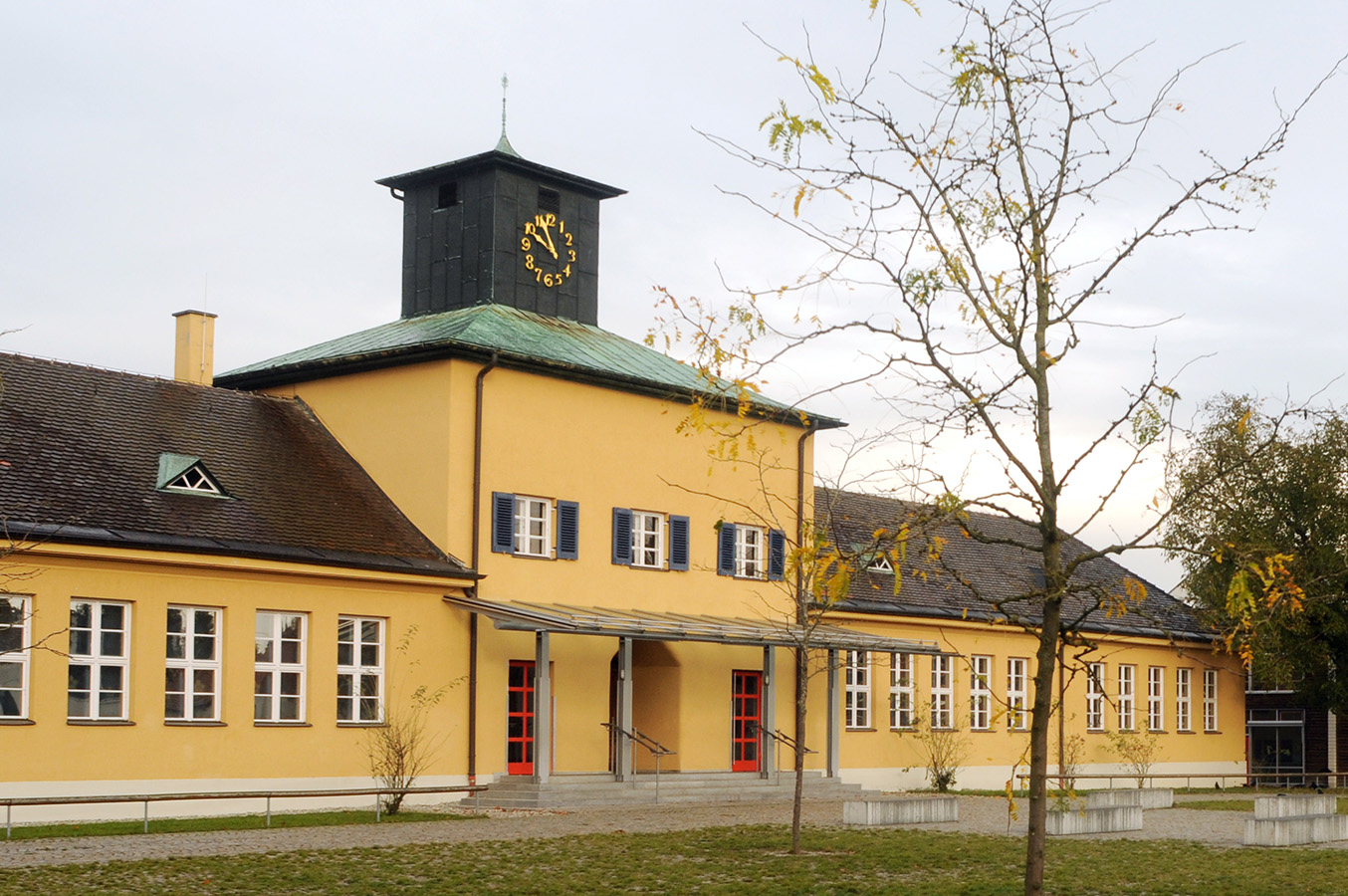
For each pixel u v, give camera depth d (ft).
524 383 98.84
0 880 50.78
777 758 111.96
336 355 100.48
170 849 61.77
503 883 53.72
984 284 38.55
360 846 64.08
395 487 97.09
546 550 99.66
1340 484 132.77
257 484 90.53
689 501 108.78
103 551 75.97
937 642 126.31
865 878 57.41
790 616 114.83
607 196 118.52
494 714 94.43
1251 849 72.28
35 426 83.41
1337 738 164.35
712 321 37.99
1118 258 39.19
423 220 114.62
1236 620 40.40
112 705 77.20
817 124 36.94
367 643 89.04
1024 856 65.87
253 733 82.38
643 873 57.47
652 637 93.66
